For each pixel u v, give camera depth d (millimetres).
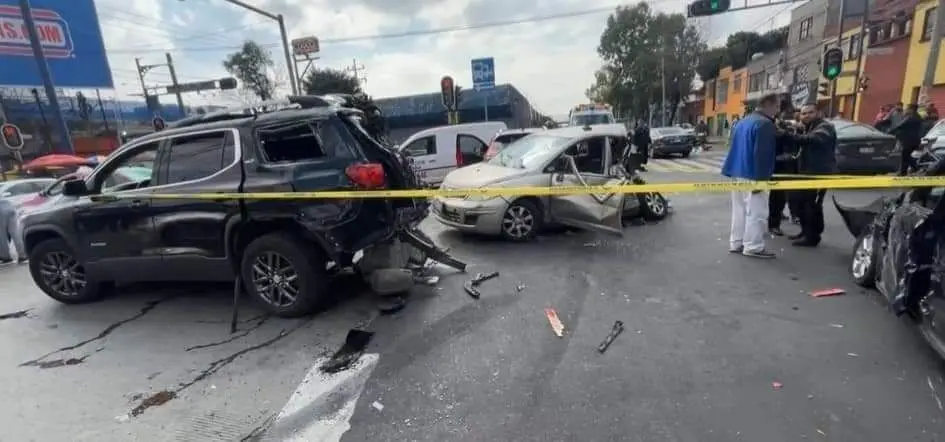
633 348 3508
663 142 21656
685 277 4969
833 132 5727
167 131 4621
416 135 12812
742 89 43781
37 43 12969
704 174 13852
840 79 27797
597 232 6734
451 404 2938
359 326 4125
